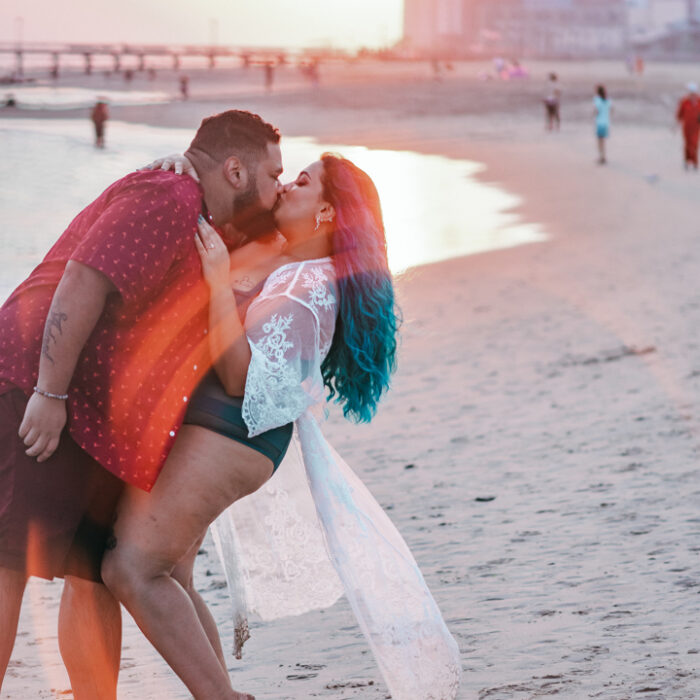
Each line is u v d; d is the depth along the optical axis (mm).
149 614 2600
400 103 53875
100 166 25344
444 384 8117
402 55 139875
